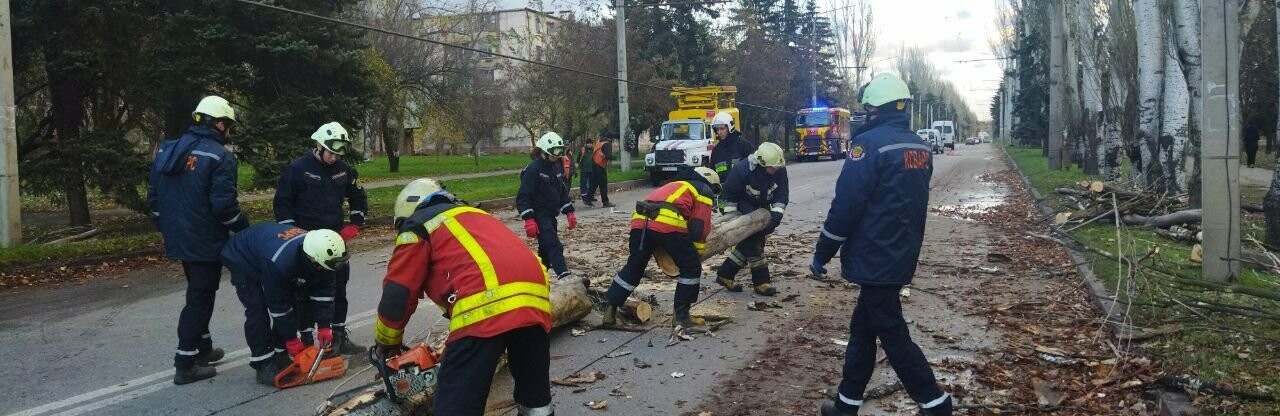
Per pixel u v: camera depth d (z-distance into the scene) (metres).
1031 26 41.75
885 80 4.34
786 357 6.05
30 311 8.02
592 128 42.97
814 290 8.51
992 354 5.98
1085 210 13.27
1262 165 27.31
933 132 58.28
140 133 17.70
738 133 9.83
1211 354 5.35
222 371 5.89
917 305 7.70
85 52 13.02
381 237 13.73
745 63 48.06
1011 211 16.78
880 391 5.14
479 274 3.42
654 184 28.53
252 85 14.91
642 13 38.91
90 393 5.38
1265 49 25.17
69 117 13.92
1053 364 5.66
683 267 6.70
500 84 42.47
